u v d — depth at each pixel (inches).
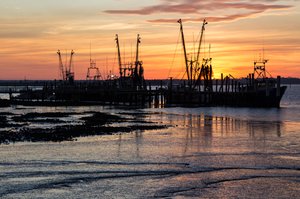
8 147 2046.0
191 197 1328.7
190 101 5462.6
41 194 1343.5
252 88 5157.5
